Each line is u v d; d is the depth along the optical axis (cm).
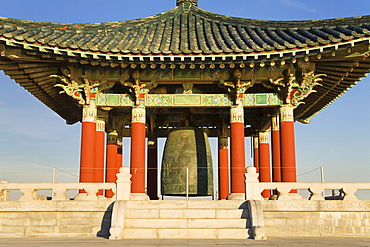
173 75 2245
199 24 2502
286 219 1812
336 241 1556
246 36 2217
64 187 1923
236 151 2216
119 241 1538
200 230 1680
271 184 1909
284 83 2228
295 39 2031
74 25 2300
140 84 2256
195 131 2430
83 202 1848
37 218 1839
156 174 2991
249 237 1666
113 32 2311
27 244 1448
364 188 1864
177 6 2734
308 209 1817
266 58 2005
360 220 1814
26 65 2077
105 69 2220
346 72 2189
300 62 2111
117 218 1708
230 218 1762
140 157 2200
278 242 1498
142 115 2259
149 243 1455
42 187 1917
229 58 2008
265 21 2420
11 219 1834
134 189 2148
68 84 2222
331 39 1861
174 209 1803
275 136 2583
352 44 1873
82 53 1938
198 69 2234
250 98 2278
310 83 2202
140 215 1783
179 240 1571
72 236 1794
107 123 2689
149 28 2453
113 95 2278
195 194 2292
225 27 2455
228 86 2261
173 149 2367
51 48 1888
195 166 2319
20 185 1908
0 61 2016
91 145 2211
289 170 2172
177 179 2295
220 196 2914
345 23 2023
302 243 1469
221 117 2920
